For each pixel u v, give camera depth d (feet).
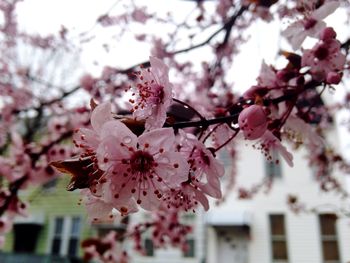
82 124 11.49
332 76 5.41
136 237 16.17
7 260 38.27
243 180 37.86
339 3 6.02
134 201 4.00
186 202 4.43
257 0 8.98
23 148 11.35
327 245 34.94
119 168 3.94
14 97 18.31
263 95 5.35
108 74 12.85
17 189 10.36
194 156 4.50
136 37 14.38
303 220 36.06
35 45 19.38
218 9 13.51
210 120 4.48
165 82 4.32
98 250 14.97
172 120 4.40
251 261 35.78
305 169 37.09
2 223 11.48
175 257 37.42
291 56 5.86
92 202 4.16
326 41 5.72
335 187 25.41
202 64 14.58
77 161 3.88
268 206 37.11
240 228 37.06
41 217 42.19
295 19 6.75
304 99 7.03
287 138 6.29
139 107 4.30
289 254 35.55
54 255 37.83
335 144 29.63
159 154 3.98
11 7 17.39
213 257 36.70
